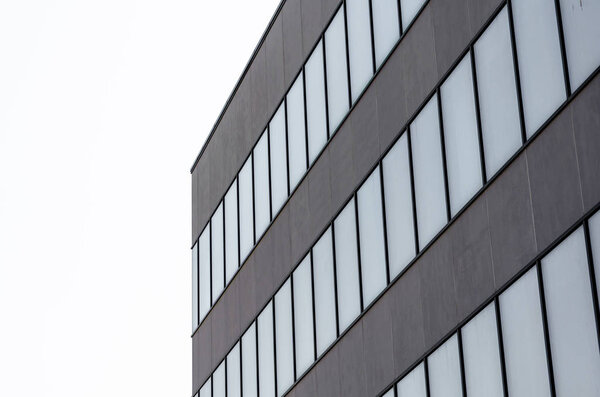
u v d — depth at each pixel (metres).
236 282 43.78
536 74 23.66
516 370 23.55
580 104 21.97
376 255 31.00
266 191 40.75
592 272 21.19
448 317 26.67
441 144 27.72
